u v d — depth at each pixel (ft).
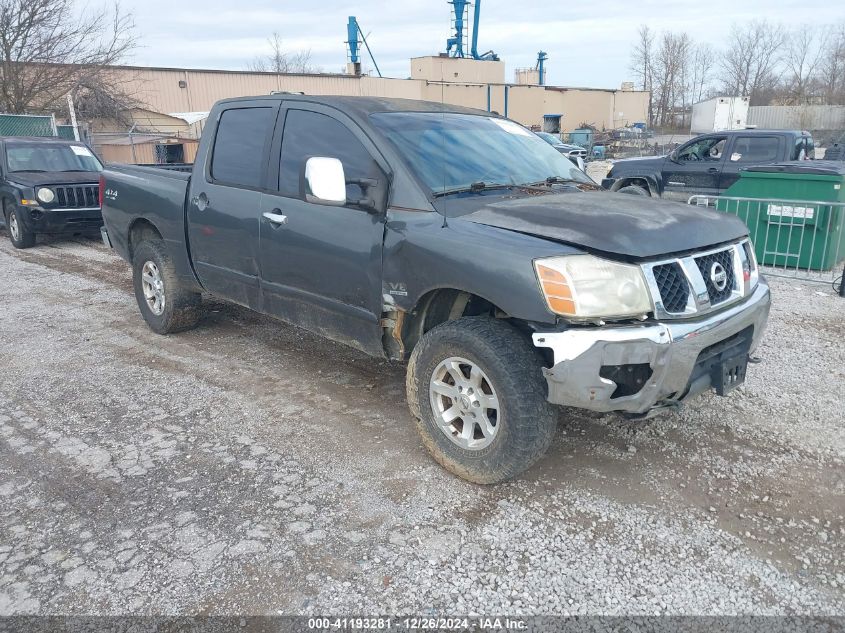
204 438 13.15
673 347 9.80
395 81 116.26
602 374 9.84
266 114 15.06
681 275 10.34
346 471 11.84
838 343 18.49
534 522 10.33
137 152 69.92
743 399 14.73
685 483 11.39
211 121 16.56
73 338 19.42
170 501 10.95
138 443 12.97
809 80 209.15
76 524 10.36
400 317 12.20
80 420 14.01
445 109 14.97
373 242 12.15
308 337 19.34
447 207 11.61
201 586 8.97
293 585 8.98
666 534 10.02
